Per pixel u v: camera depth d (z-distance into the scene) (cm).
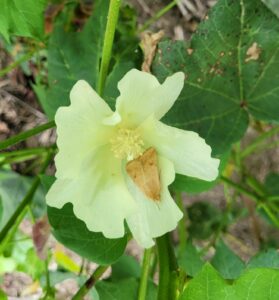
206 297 12
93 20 17
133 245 25
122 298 15
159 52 14
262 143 26
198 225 25
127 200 12
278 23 14
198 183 15
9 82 21
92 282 15
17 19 14
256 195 20
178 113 15
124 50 16
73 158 12
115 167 12
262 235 26
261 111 15
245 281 11
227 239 26
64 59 17
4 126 20
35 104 21
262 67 14
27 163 21
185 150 12
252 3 14
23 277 24
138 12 24
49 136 20
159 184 12
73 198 12
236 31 14
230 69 15
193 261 17
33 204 20
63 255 21
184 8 24
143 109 12
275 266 16
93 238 14
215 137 15
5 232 17
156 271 22
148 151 12
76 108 11
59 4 20
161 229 12
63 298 23
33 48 19
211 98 15
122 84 11
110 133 12
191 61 14
